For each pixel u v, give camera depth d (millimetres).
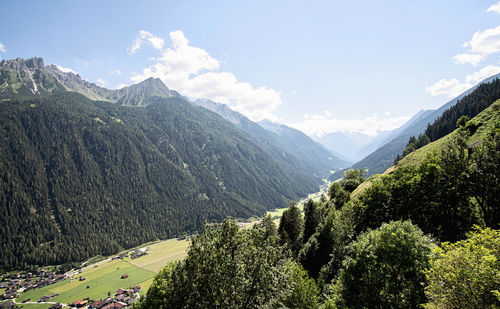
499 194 29547
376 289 24203
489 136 32281
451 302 13562
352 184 108625
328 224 55719
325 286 39344
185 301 17609
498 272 12312
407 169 48062
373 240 26391
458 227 33281
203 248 18391
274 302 20609
